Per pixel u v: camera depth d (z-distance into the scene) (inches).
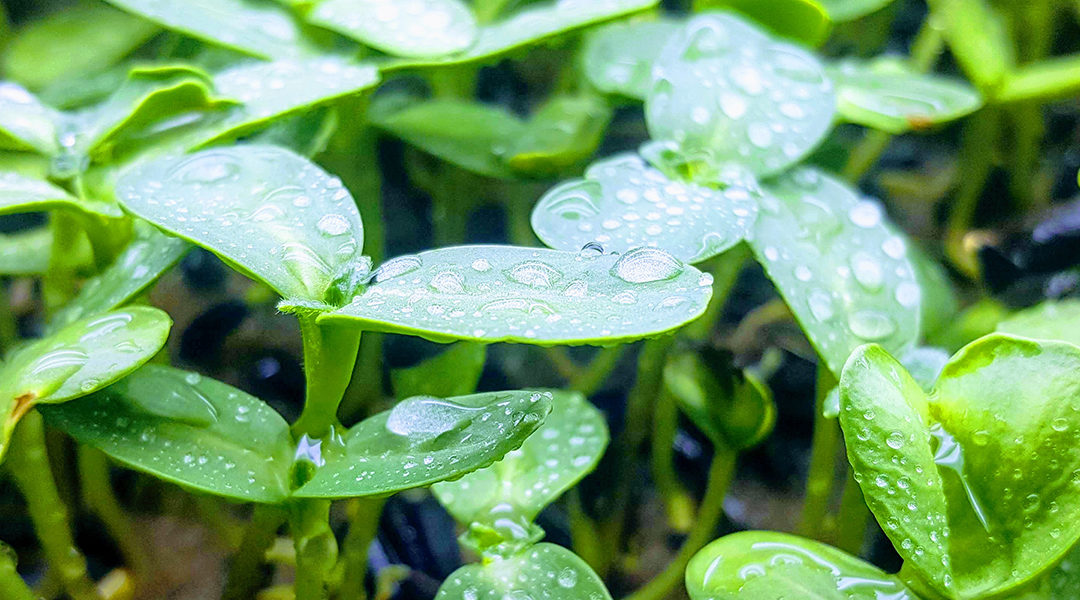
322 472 7.0
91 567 8.7
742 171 8.1
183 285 11.6
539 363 10.7
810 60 8.6
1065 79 9.6
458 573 7.4
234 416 7.2
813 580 7.2
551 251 7.0
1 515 9.0
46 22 11.1
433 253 7.1
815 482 8.4
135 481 9.1
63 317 7.6
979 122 11.5
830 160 10.4
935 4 11.3
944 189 13.3
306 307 6.8
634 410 9.1
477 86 13.4
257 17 9.0
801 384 10.1
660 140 8.2
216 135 7.7
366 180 9.4
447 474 6.8
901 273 8.0
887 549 8.8
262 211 7.2
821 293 7.8
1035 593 7.2
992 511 7.2
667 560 9.3
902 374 7.2
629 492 9.2
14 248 8.9
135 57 12.1
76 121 8.1
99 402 7.1
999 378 7.2
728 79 8.5
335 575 8.1
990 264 10.3
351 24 8.6
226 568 8.8
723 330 11.2
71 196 7.7
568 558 7.4
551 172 9.0
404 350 9.5
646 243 7.5
